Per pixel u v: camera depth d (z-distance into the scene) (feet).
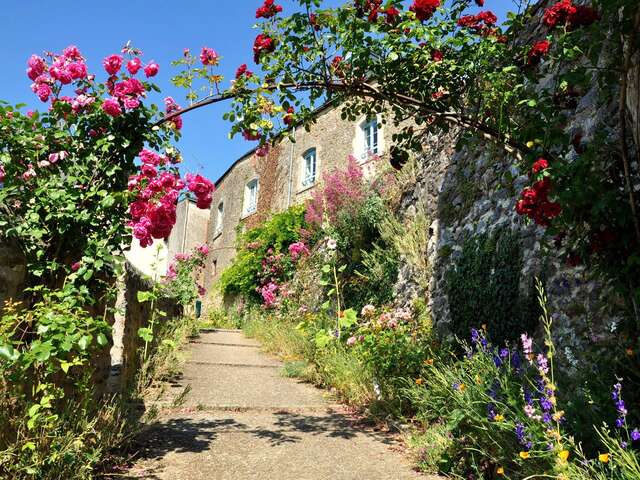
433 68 9.74
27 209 7.91
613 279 8.27
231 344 26.32
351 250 24.79
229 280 47.09
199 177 9.35
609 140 9.66
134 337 13.17
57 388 7.37
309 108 10.64
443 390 10.44
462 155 17.44
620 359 8.16
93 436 7.82
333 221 25.57
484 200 15.42
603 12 7.67
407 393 11.73
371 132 32.81
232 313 46.85
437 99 10.55
